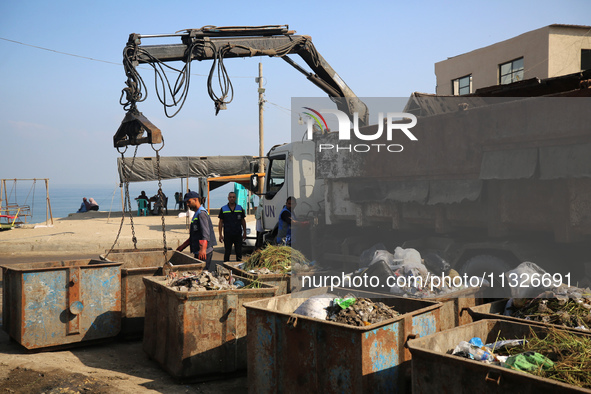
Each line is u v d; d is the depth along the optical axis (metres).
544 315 3.93
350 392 3.42
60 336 5.77
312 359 3.66
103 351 5.94
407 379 3.68
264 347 4.04
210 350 4.93
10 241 16.56
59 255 15.29
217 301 4.97
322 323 3.58
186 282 5.21
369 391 3.40
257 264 6.76
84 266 5.90
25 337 5.58
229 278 5.79
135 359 5.68
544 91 5.57
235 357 5.04
